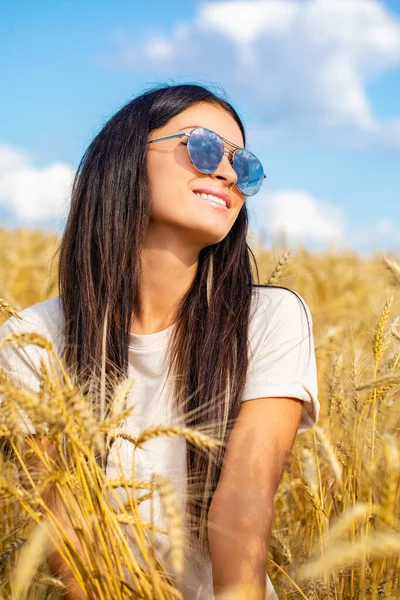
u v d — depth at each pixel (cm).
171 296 234
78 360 230
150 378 229
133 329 238
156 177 231
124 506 175
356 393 228
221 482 199
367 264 797
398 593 188
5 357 230
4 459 201
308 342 230
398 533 166
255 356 223
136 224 230
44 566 214
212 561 191
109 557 158
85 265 237
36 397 160
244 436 206
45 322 246
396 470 145
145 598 155
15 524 205
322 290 683
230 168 233
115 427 172
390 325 238
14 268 687
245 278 236
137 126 235
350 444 223
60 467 170
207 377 217
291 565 225
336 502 235
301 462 244
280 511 258
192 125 232
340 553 142
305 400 217
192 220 223
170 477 211
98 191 239
